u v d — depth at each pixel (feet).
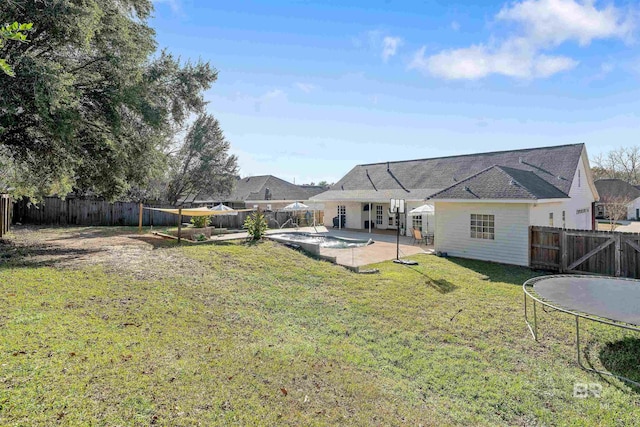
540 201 41.47
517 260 43.09
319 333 21.18
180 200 107.55
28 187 50.55
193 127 99.25
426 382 15.92
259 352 16.80
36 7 27.81
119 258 33.73
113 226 71.10
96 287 23.35
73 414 9.96
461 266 42.75
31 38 30.96
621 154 172.24
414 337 21.31
